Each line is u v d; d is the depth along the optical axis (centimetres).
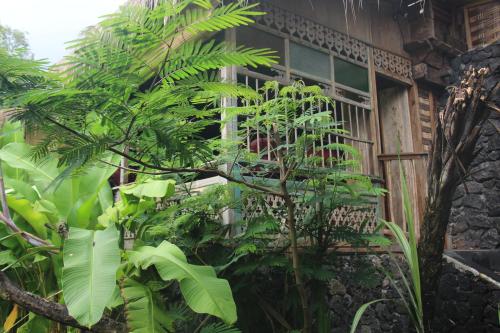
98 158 188
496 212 529
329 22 499
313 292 326
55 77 157
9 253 335
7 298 217
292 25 460
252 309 338
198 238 333
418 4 581
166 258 254
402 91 597
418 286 236
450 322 425
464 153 312
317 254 324
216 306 226
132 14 145
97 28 149
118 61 149
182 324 326
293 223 273
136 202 360
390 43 570
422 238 337
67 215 359
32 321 310
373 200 459
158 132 173
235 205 338
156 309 262
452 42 602
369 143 508
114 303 254
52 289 340
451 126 306
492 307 399
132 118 163
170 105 171
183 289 234
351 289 406
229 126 366
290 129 295
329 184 329
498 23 594
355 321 224
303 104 286
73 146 165
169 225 336
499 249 497
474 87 301
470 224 550
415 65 591
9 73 153
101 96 152
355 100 523
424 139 589
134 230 370
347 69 511
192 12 144
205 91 174
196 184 406
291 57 455
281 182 271
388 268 413
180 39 166
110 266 226
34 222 352
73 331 303
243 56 154
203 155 196
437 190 325
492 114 541
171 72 159
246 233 304
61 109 156
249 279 330
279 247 333
